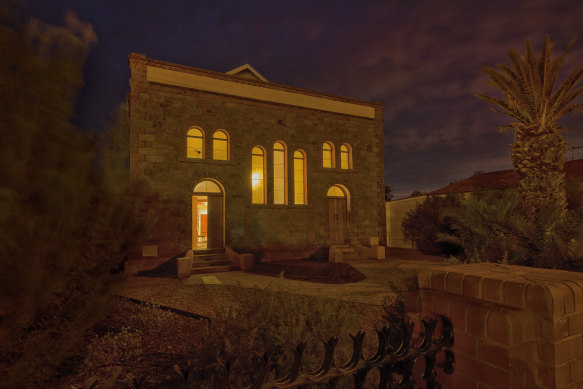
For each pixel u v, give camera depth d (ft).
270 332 10.82
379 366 4.28
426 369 4.30
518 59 28.22
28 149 4.56
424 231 63.36
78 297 6.48
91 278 6.58
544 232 18.24
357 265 45.34
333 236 55.62
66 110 5.07
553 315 3.64
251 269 41.27
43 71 4.77
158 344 15.76
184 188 42.93
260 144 49.29
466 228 21.95
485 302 4.25
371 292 27.76
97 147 5.73
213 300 24.70
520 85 29.32
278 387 3.72
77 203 5.18
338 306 14.53
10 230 4.47
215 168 45.39
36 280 4.89
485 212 21.24
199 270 39.52
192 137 45.16
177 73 43.75
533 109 29.01
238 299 19.29
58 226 5.06
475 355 3.99
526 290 3.88
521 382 3.59
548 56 27.45
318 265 44.52
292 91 52.70
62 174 4.87
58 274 5.44
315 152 54.03
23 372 5.65
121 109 6.07
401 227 75.41
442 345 4.36
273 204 49.75
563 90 28.27
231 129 46.91
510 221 19.49
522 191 28.96
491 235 20.36
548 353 3.68
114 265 7.00
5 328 5.00
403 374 4.33
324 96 55.52
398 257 54.95
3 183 4.32
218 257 43.55
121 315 20.06
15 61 4.58
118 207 6.67
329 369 4.06
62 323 6.25
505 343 3.57
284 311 13.23
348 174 56.75
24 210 4.59
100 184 6.02
